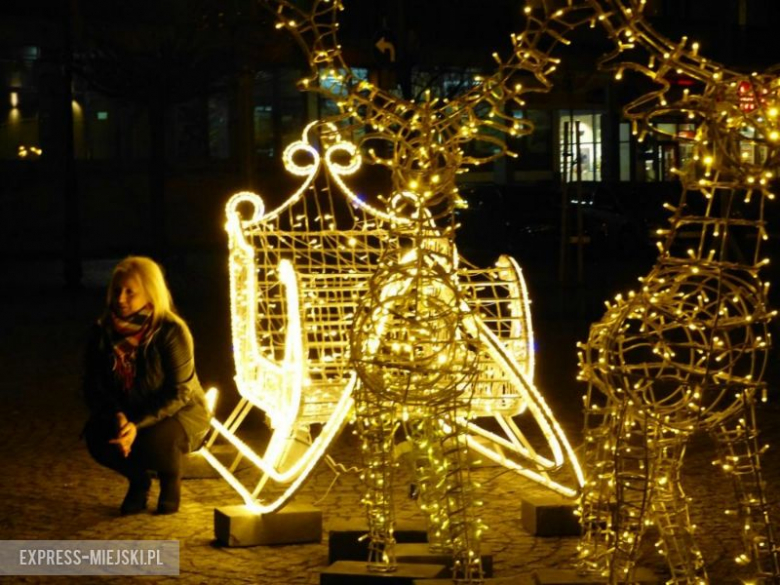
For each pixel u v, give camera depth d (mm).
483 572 5199
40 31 30062
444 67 29203
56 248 31125
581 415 9141
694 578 4906
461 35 33375
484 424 8828
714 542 5730
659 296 4625
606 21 4617
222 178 33312
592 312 16359
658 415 4625
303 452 6648
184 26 22656
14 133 30719
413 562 5176
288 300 6035
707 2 39219
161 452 6344
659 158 33688
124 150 32438
